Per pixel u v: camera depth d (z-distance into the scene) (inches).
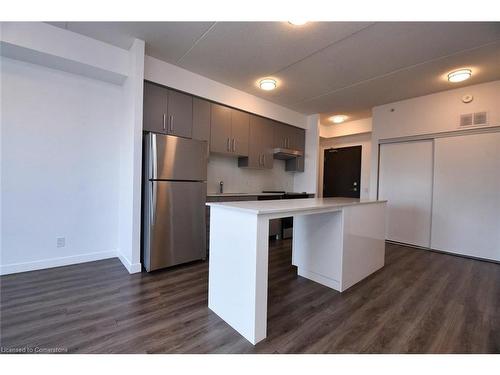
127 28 90.9
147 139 104.3
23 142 95.2
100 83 112.9
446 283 96.6
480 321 69.2
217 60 113.4
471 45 97.2
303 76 128.3
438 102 145.3
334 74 125.4
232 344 57.6
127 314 69.2
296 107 179.3
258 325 58.4
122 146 114.8
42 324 63.1
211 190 157.0
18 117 94.0
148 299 78.5
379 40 95.0
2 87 90.7
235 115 148.4
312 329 64.4
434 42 95.7
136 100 99.7
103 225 116.0
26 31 83.9
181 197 110.3
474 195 133.4
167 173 105.5
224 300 67.7
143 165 108.3
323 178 243.9
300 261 102.4
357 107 177.5
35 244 99.0
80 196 109.3
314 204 82.7
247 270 60.1
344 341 59.6
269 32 91.7
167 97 117.6
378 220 110.0
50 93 100.5
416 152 155.4
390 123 165.5
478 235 131.6
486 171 129.8
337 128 223.5
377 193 172.2
